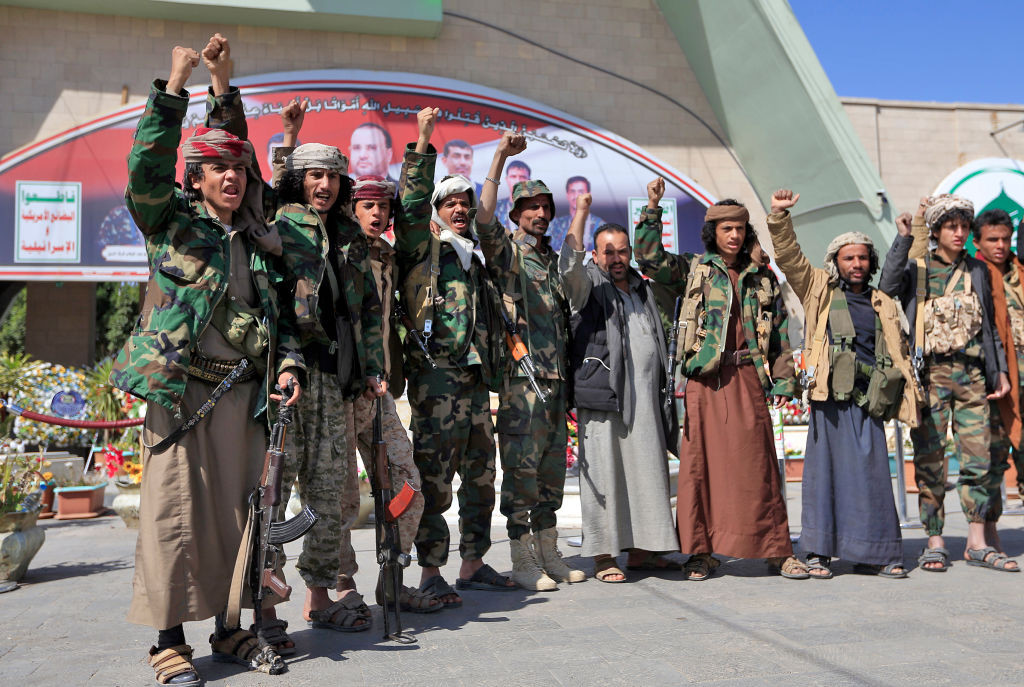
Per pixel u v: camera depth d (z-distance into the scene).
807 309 4.38
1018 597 3.60
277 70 11.11
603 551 4.11
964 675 2.48
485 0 11.75
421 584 3.59
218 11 10.62
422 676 2.54
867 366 4.21
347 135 10.98
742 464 4.14
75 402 9.46
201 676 2.59
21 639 3.15
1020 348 4.55
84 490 7.61
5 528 4.33
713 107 12.22
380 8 10.85
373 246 3.55
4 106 10.42
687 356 4.30
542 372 4.04
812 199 11.61
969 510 4.45
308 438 2.99
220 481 2.66
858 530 4.11
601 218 11.58
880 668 2.56
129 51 10.78
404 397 7.64
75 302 16.62
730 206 4.29
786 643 2.87
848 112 13.97
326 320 3.05
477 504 3.94
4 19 10.49
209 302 2.62
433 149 3.44
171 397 2.52
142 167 2.50
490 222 3.86
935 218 4.52
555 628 3.13
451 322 3.65
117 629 3.31
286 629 2.99
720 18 11.05
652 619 3.26
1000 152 14.33
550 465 4.20
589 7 12.06
